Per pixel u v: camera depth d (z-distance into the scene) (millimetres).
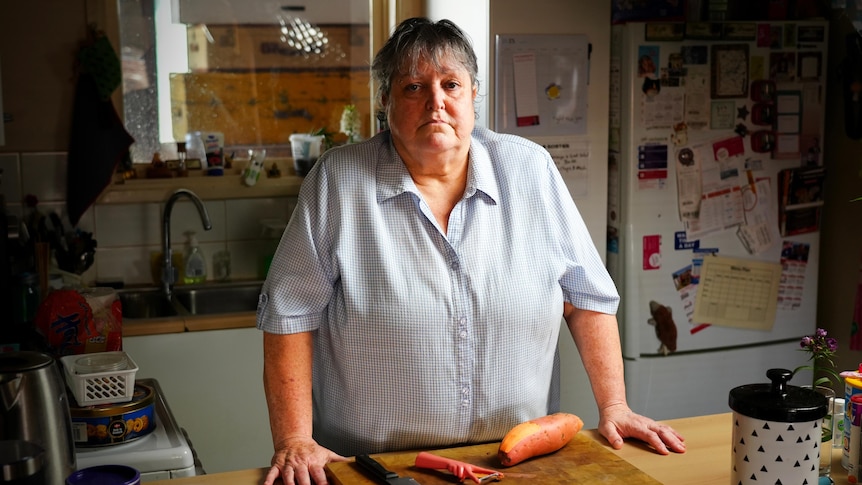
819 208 3090
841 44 3105
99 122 3164
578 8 2926
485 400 1526
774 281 3059
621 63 2912
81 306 2031
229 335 2965
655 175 2904
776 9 3141
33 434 1444
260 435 3035
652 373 2973
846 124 3080
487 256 1523
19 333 2635
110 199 3246
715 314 3010
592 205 3002
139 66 3297
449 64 1464
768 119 2986
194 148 3398
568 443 1461
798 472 1192
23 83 3123
